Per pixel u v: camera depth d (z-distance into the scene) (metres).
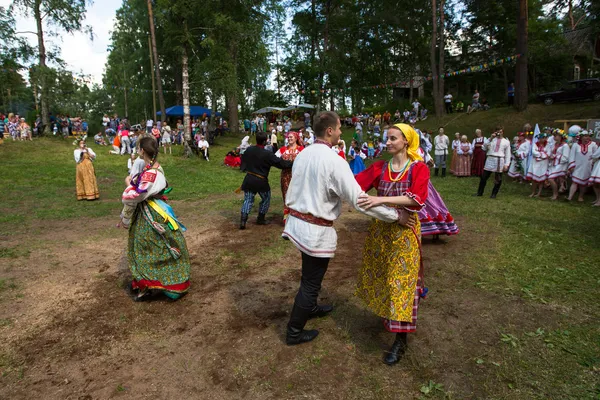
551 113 20.48
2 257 5.09
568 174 8.60
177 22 17.31
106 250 5.44
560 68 30.70
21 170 12.80
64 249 5.47
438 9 33.41
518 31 20.61
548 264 4.50
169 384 2.58
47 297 3.89
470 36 34.97
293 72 34.81
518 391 2.43
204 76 17.95
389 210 2.59
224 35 17.30
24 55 19.66
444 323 3.28
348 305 3.67
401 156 2.85
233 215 7.56
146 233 3.66
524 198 8.81
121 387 2.54
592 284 3.92
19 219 7.34
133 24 33.38
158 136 18.20
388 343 3.03
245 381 2.60
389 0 32.84
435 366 2.72
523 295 3.75
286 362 2.79
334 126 2.81
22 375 2.68
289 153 6.58
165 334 3.19
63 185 11.27
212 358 2.86
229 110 28.02
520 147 10.74
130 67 34.56
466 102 34.47
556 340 2.96
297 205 2.81
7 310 3.61
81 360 2.85
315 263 2.84
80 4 20.09
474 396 2.41
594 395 2.36
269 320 3.40
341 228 6.42
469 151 12.72
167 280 3.71
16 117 18.84
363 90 35.50
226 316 3.48
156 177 3.63
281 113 32.75
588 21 25.14
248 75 19.81
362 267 3.04
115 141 17.75
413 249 2.73
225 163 16.19
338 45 33.66
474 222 6.51
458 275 4.28
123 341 3.10
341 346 2.99
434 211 5.07
